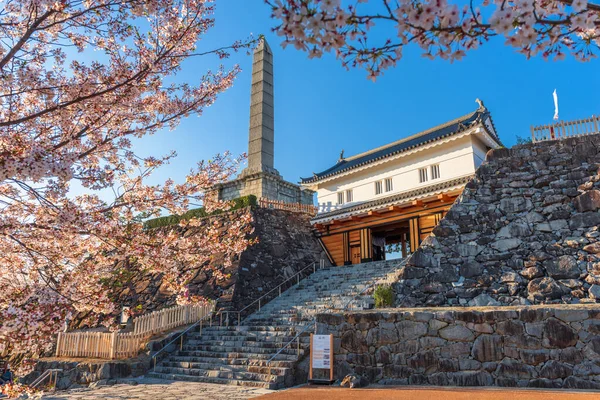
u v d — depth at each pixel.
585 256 10.93
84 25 6.25
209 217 22.61
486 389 7.57
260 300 18.00
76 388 11.53
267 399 7.88
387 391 7.85
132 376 12.62
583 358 7.44
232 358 12.62
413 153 21.11
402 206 19.72
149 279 20.33
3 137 5.95
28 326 5.29
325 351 9.44
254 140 30.25
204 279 18.67
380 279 16.11
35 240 6.66
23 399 9.62
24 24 6.09
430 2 2.73
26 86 6.09
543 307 8.10
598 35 3.29
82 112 6.62
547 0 3.16
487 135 19.45
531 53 3.16
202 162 8.98
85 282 7.31
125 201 7.61
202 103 8.02
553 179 12.18
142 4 5.99
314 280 19.73
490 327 8.31
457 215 12.98
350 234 22.14
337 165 29.14
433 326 8.81
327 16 2.83
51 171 4.80
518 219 12.19
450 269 12.39
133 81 6.36
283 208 23.62
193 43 7.20
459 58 3.11
